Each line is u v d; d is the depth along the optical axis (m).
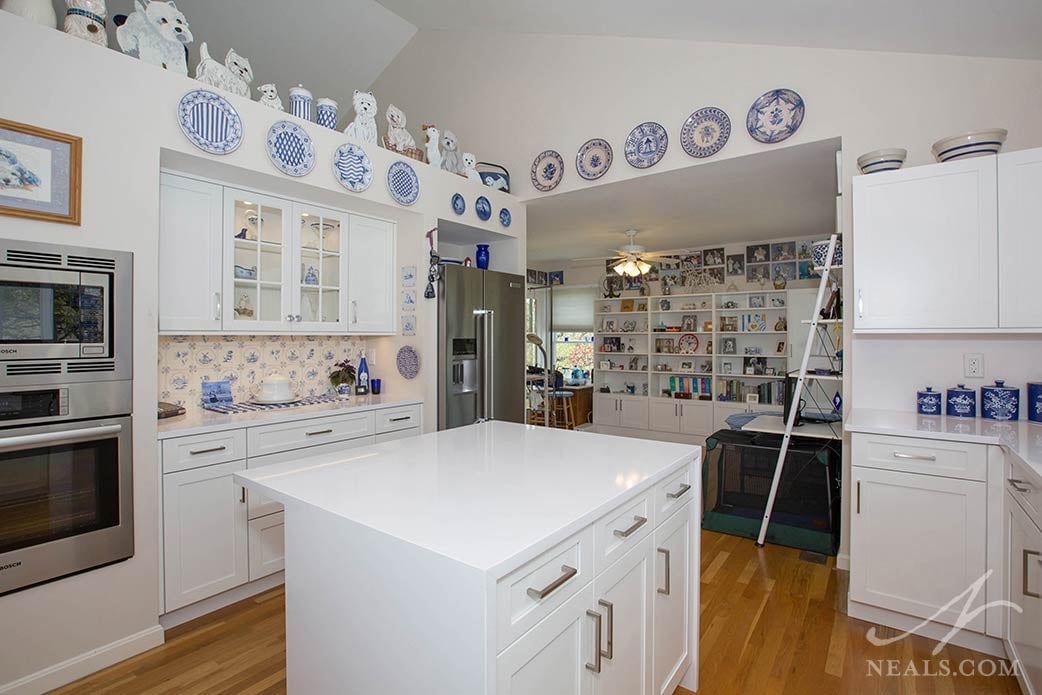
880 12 2.20
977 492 2.00
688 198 4.06
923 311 2.30
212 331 2.60
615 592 1.34
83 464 1.91
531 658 1.02
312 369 3.45
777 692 1.83
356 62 4.38
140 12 2.16
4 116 1.73
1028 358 2.38
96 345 1.94
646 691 1.52
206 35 3.48
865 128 2.67
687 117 3.25
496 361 3.87
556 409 7.16
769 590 2.61
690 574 1.83
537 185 3.98
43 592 1.83
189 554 2.24
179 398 2.79
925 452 2.10
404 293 3.50
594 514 1.21
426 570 0.99
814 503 3.19
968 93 2.44
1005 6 1.90
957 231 2.23
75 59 1.89
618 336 7.24
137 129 2.06
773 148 2.93
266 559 2.54
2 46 1.73
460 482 1.43
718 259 6.47
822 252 2.87
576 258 7.61
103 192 1.96
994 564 1.97
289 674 1.38
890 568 2.19
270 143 2.54
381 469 1.58
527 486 1.39
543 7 3.17
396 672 1.07
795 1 2.31
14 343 1.75
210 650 2.08
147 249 2.08
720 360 6.37
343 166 2.89
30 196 1.78
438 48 4.38
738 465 3.43
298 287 3.00
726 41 3.04
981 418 2.39
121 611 2.01
